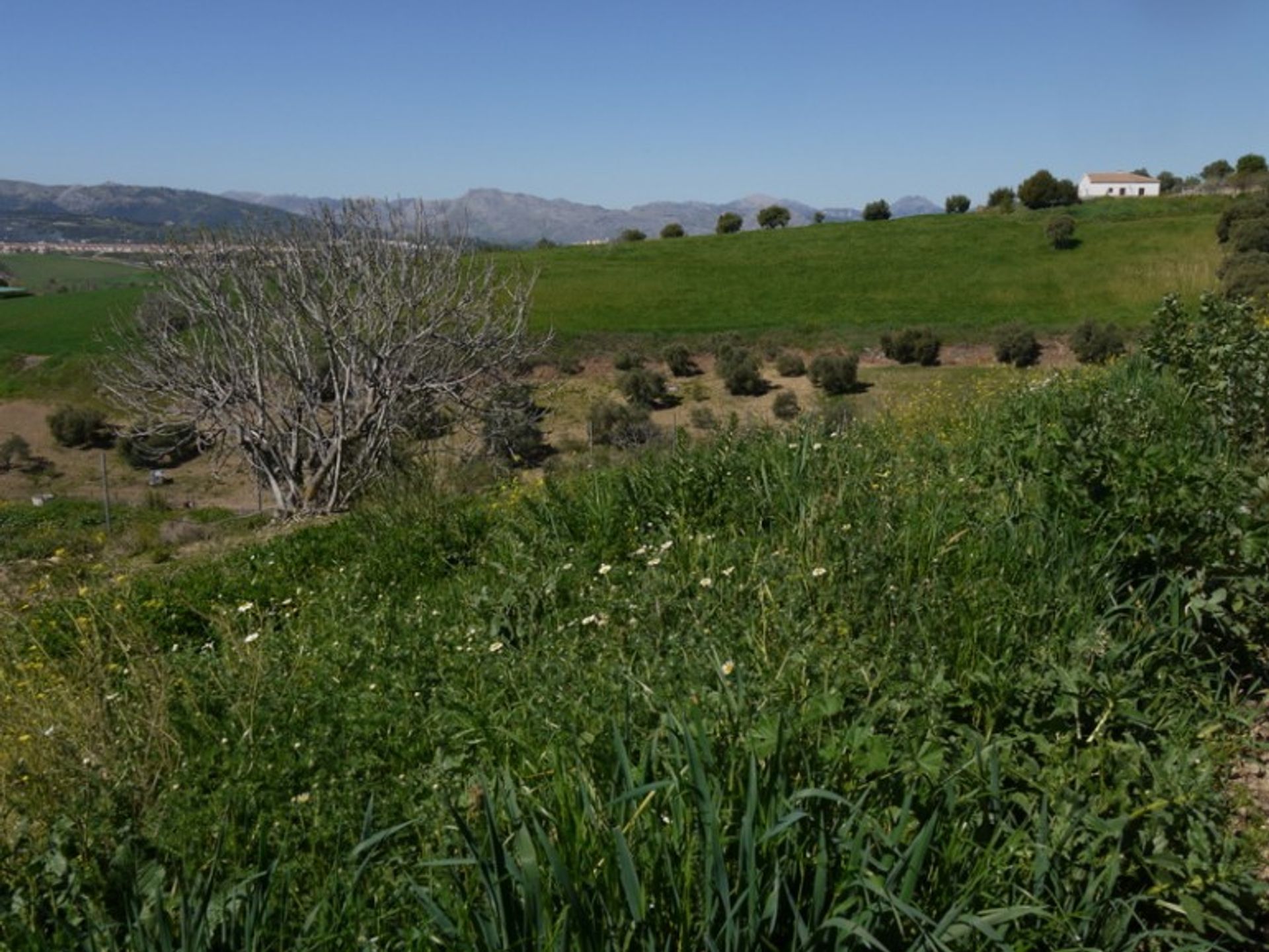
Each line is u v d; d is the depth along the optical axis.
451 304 19.00
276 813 3.61
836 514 5.66
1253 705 4.02
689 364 59.41
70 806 3.77
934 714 3.42
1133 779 3.08
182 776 3.96
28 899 3.11
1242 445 6.61
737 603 4.85
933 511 5.29
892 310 70.12
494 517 8.24
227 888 2.97
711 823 2.46
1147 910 2.93
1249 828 3.18
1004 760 3.22
